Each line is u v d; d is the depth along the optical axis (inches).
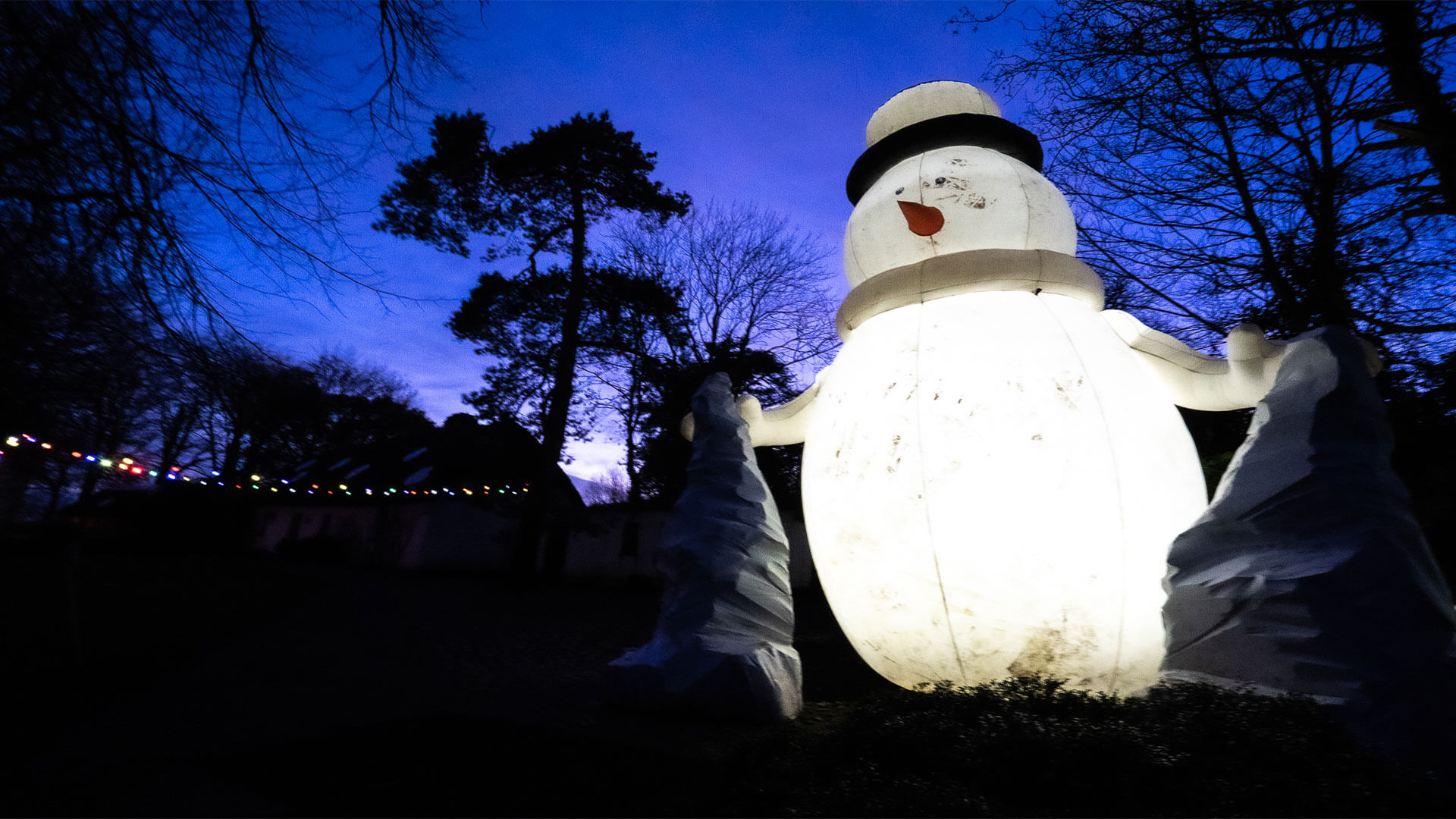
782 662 246.2
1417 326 349.4
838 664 375.2
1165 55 336.8
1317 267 358.9
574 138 818.8
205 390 242.7
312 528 1243.8
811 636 501.0
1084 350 217.2
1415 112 304.0
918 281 237.6
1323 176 363.3
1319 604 161.9
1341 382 181.3
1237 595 173.2
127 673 297.1
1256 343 210.4
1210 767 134.8
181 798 159.9
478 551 1052.5
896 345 232.5
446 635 450.6
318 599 610.2
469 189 757.9
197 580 665.6
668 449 872.3
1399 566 161.2
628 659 260.4
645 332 863.1
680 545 265.4
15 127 199.8
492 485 1017.5
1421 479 314.8
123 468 544.7
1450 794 131.8
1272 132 372.2
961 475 204.4
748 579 257.1
